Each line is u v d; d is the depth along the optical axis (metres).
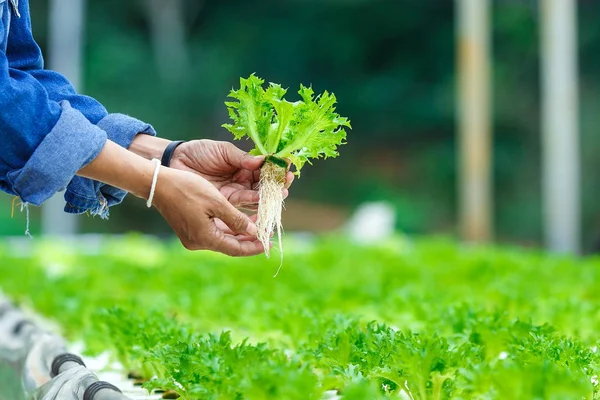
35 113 3.00
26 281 7.64
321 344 3.42
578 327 4.62
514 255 10.31
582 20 32.81
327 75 35.53
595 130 32.53
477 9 16.52
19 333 5.12
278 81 35.28
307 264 10.03
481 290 6.85
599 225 31.89
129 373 4.28
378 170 35.53
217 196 3.16
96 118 3.61
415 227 34.03
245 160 3.35
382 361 3.24
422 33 35.09
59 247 11.29
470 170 16.52
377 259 10.76
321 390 3.04
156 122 33.28
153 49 33.88
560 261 9.14
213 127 33.88
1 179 3.08
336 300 6.02
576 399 2.47
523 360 3.22
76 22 24.78
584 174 32.41
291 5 34.75
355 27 34.97
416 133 35.69
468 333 3.79
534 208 33.28
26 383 4.29
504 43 33.78
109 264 9.72
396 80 35.22
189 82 33.88
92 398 3.13
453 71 35.09
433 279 8.11
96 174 3.09
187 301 5.85
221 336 3.41
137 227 33.00
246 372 2.89
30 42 3.51
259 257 10.04
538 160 33.44
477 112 16.52
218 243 3.26
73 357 3.95
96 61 33.16
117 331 4.27
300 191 35.81
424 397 3.05
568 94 15.21
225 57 34.28
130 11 33.88
